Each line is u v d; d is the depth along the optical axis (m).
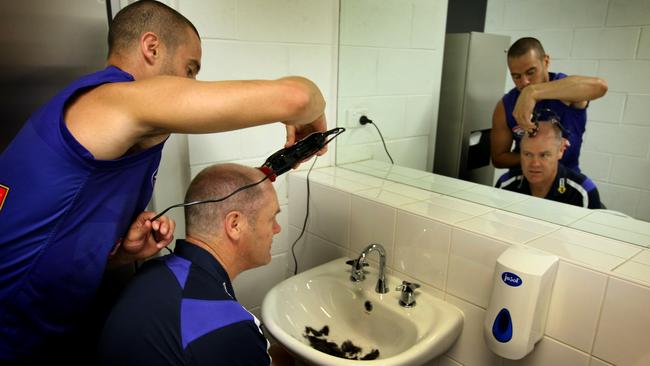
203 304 0.80
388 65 1.58
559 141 1.14
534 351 0.99
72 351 0.93
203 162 1.42
